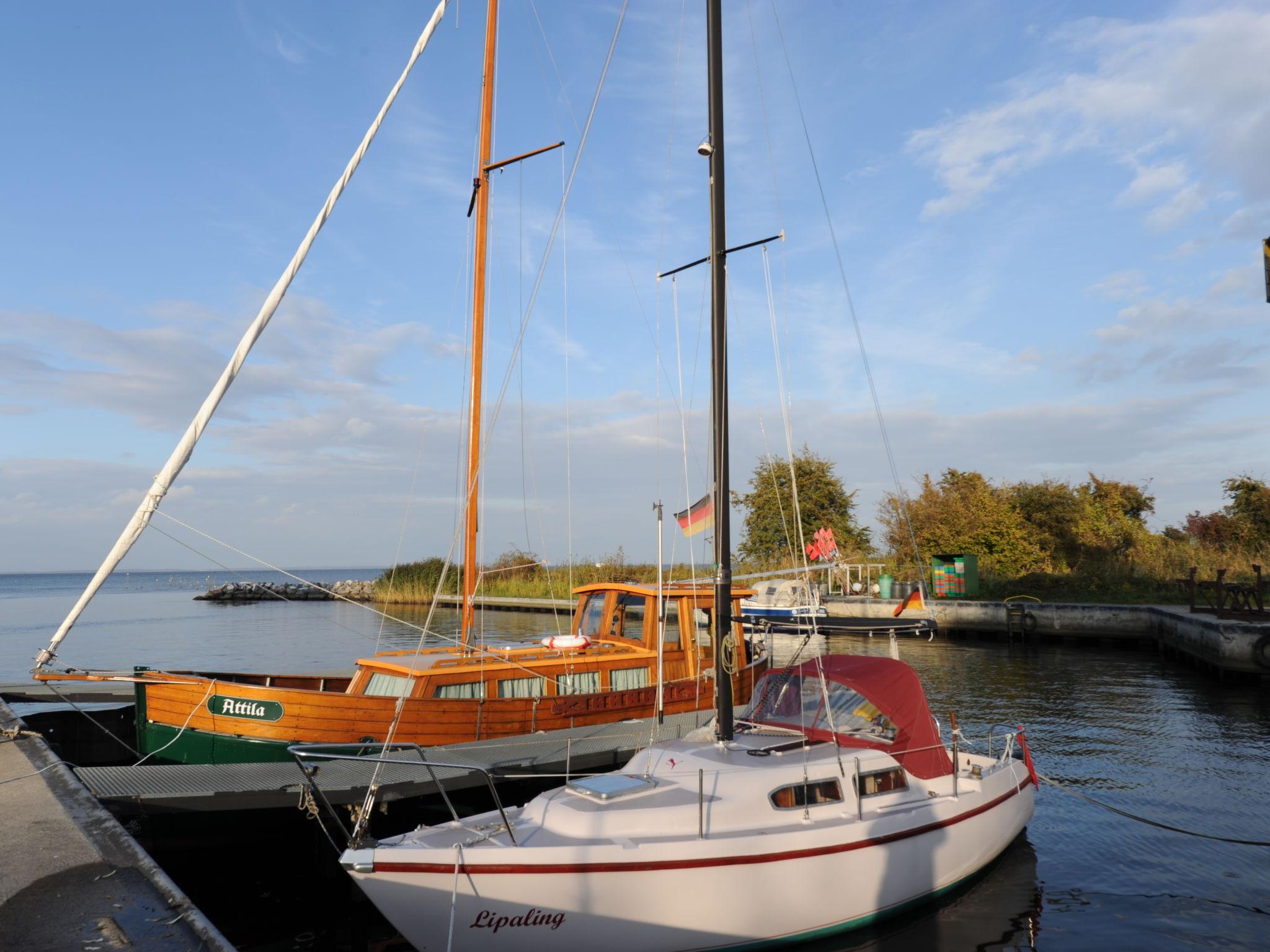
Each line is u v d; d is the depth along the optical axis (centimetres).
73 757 1232
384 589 5341
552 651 1302
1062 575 3691
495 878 573
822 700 839
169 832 844
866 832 700
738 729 852
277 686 1279
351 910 824
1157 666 2439
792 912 652
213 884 875
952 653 2789
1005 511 4131
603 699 1241
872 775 748
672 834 634
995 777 877
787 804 692
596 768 1042
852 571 4038
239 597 6269
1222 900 812
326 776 909
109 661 2505
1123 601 3297
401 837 617
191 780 869
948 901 795
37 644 3039
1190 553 3612
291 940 758
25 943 419
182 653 2744
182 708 1038
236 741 1018
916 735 816
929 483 4450
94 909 466
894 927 739
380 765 915
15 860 543
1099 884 849
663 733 1155
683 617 1416
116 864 539
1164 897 820
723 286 846
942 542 4075
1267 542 3659
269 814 884
